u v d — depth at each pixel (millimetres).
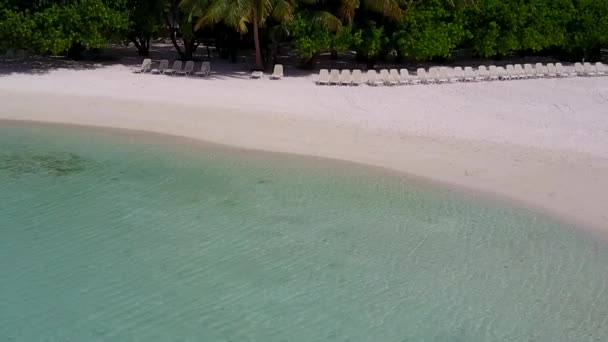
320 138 21484
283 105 25359
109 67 31578
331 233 14688
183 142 21031
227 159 19531
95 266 12961
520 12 33969
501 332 11016
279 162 19344
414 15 31938
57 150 20062
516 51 39344
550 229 14992
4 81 27688
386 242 14305
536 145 20938
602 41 35906
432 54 32125
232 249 13805
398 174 18453
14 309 11445
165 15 34094
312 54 31406
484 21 34188
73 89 26828
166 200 16359
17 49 30609
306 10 31219
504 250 13969
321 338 10766
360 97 27094
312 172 18562
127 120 23109
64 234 14328
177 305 11633
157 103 25141
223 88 27891
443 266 13258
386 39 32094
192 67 30250
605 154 20109
